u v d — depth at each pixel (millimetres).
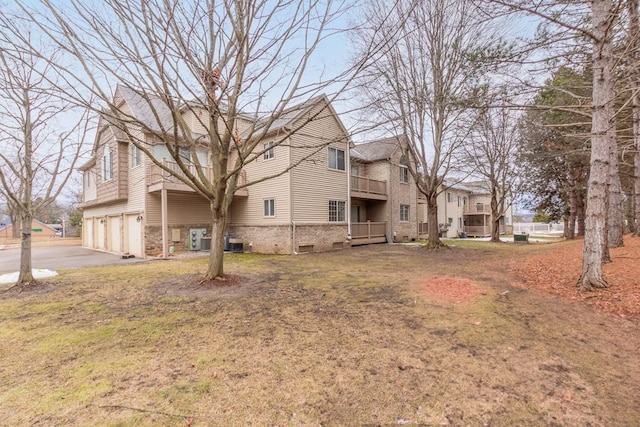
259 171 14961
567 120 11742
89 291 6449
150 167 13109
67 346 3633
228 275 7805
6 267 10180
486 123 16625
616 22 5406
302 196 14227
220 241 7242
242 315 4770
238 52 5535
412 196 22359
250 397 2586
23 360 3279
